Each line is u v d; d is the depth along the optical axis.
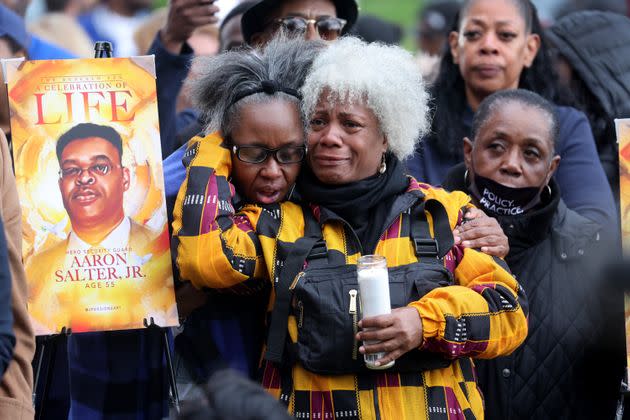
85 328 11.77
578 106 17.14
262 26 15.39
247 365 12.00
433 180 15.35
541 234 13.16
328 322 11.04
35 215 11.73
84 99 11.82
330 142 11.52
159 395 12.71
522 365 13.00
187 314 12.46
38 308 11.72
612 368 13.19
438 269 11.41
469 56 16.11
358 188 11.56
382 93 11.52
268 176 11.68
